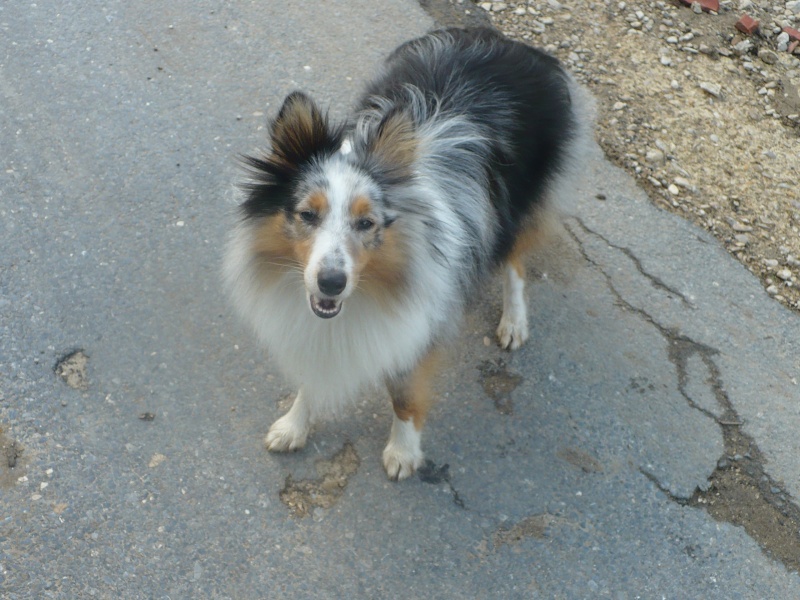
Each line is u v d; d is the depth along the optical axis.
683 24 1.96
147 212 1.51
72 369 1.35
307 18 1.84
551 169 1.40
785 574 1.29
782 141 1.75
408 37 1.83
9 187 1.51
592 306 1.50
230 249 1.21
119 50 1.72
